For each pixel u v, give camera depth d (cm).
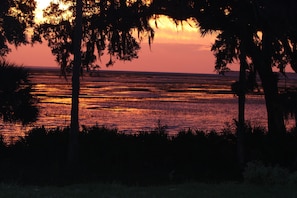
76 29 3262
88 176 2938
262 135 3772
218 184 2197
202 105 12469
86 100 13450
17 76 3509
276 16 2273
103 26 3372
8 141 4378
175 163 3434
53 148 3584
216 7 2844
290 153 3378
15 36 3591
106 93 17712
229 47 3575
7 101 3494
